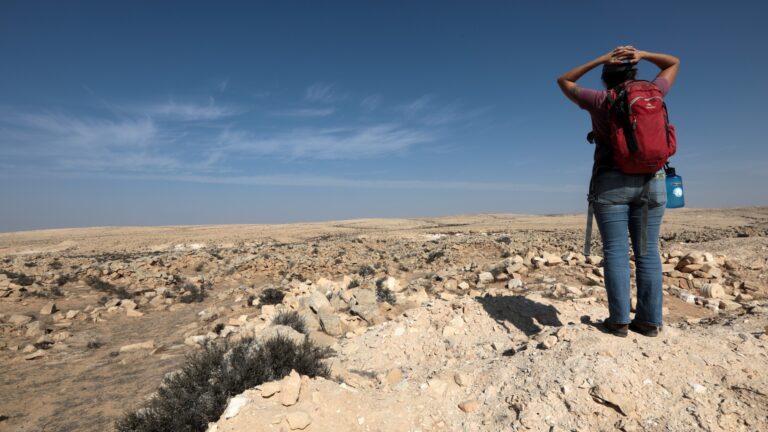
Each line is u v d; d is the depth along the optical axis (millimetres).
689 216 93500
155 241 61625
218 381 4430
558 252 19359
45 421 5297
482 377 3725
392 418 3328
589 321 4516
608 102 3354
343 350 5520
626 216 3637
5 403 5910
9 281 14945
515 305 5570
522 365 3689
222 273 19609
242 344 5277
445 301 6137
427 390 3672
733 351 3373
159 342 8859
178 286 16609
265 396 3396
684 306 6102
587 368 3291
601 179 3613
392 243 38156
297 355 4695
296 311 7609
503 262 10578
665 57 3645
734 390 2951
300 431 3074
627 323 3658
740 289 7199
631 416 2896
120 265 20891
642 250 3643
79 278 17688
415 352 4996
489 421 3188
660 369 3209
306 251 29547
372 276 15430
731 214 97812
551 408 3078
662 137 3180
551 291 7199
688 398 2936
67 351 8555
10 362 7805
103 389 6234
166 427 4121
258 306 11195
